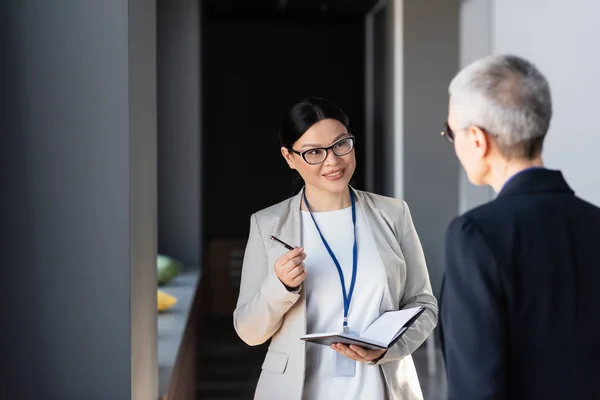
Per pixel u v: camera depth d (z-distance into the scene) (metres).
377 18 10.80
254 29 11.79
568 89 7.08
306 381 3.00
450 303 2.11
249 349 9.28
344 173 3.00
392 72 9.53
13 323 2.88
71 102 2.86
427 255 8.99
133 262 2.96
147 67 3.49
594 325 2.09
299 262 2.87
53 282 2.88
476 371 2.02
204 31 11.73
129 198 2.88
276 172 11.89
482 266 2.07
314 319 3.02
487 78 2.14
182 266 8.75
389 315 2.91
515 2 8.20
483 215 2.14
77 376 2.89
